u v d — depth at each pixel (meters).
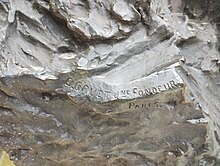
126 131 0.40
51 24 0.39
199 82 0.42
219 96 0.44
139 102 0.37
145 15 0.39
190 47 0.43
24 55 0.38
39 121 0.39
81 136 0.40
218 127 0.42
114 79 0.37
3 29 0.38
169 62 0.38
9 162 0.55
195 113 0.39
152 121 0.39
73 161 0.42
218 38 0.45
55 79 0.37
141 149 0.41
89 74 0.37
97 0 0.39
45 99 0.38
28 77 0.37
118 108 0.37
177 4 0.46
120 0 0.39
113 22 0.38
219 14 0.46
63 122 0.39
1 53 0.38
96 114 0.39
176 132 0.40
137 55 0.38
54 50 0.38
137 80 0.37
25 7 0.39
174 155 0.41
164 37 0.39
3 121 0.40
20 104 0.39
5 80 0.37
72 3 0.38
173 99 0.38
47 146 0.41
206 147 0.41
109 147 0.41
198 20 0.46
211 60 0.43
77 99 0.37
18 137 0.41
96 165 0.43
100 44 0.38
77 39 0.38
